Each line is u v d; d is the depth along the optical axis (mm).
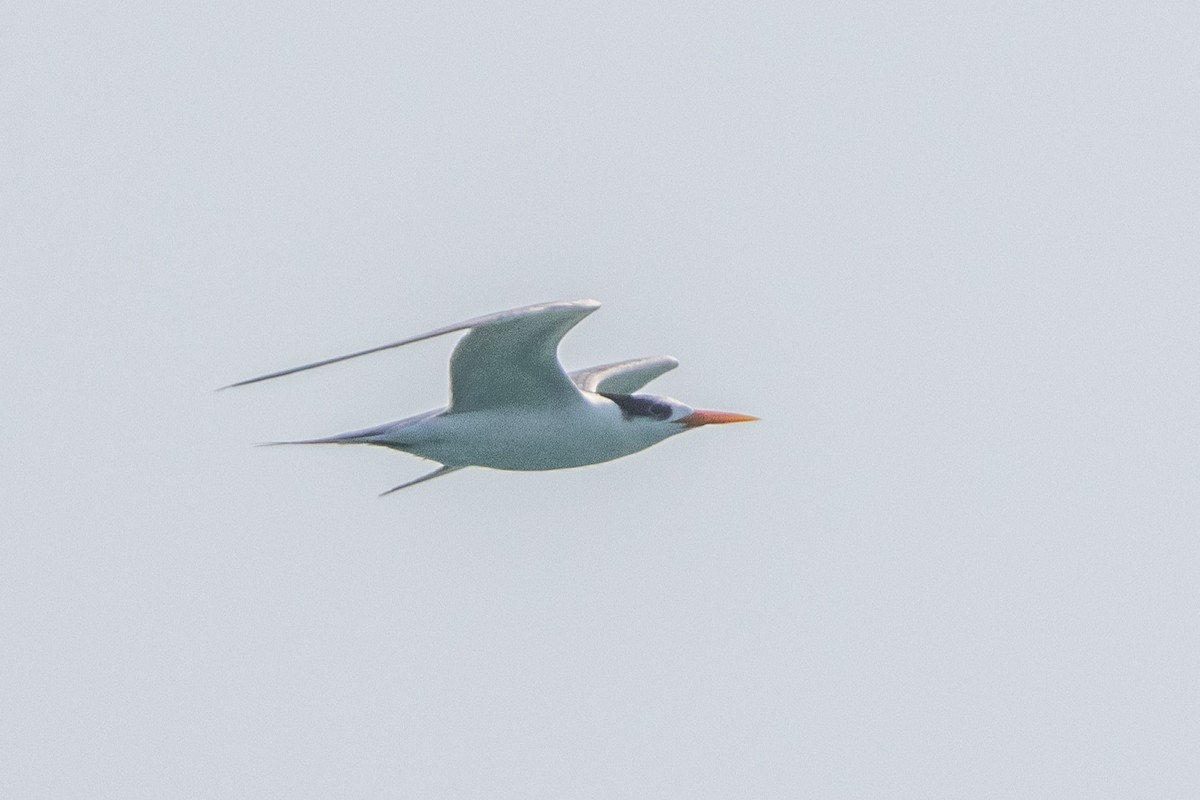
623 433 17141
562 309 14859
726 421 17594
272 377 13891
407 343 14016
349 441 16562
